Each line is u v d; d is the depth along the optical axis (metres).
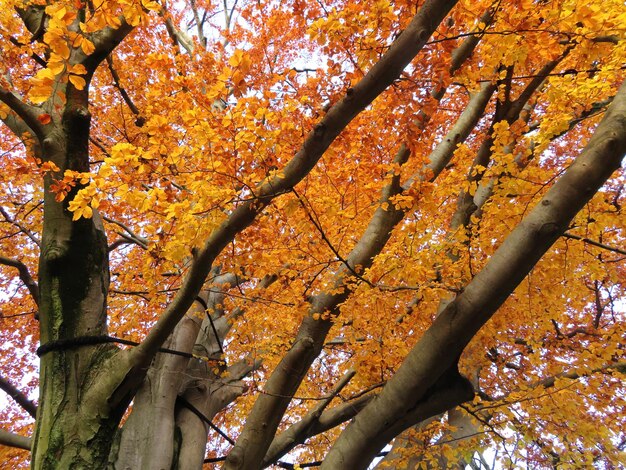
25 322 6.24
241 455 2.87
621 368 4.11
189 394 3.85
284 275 3.40
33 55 3.05
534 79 3.46
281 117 2.62
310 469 6.12
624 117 2.35
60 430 2.63
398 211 3.37
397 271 3.02
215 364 3.80
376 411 2.56
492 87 4.12
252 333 4.58
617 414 4.85
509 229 3.15
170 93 3.03
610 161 2.26
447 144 4.04
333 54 2.53
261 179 2.46
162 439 3.25
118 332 5.45
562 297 4.03
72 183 2.35
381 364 3.46
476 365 4.68
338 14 2.32
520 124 3.09
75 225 3.02
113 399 2.76
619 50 2.86
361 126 3.21
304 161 2.28
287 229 3.16
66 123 3.04
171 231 2.64
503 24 2.64
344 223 3.11
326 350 5.68
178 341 3.84
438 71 2.68
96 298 3.06
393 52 2.08
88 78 3.15
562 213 2.24
